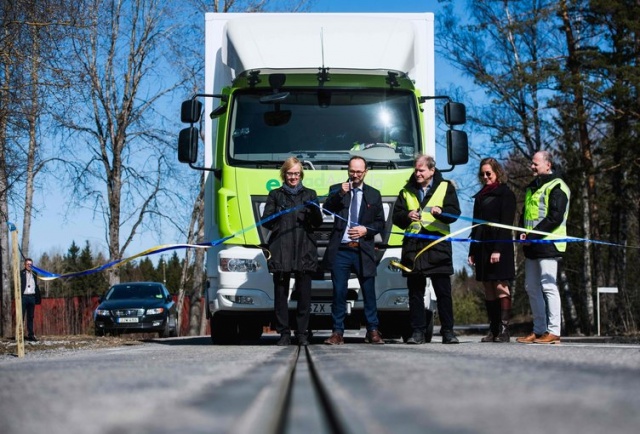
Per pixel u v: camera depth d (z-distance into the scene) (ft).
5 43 55.98
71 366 13.42
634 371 9.83
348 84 34.96
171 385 8.24
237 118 34.45
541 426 4.86
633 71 91.15
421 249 31.35
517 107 106.11
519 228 30.99
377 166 34.09
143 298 80.18
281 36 35.81
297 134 34.32
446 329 31.50
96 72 102.89
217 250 34.47
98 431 4.87
